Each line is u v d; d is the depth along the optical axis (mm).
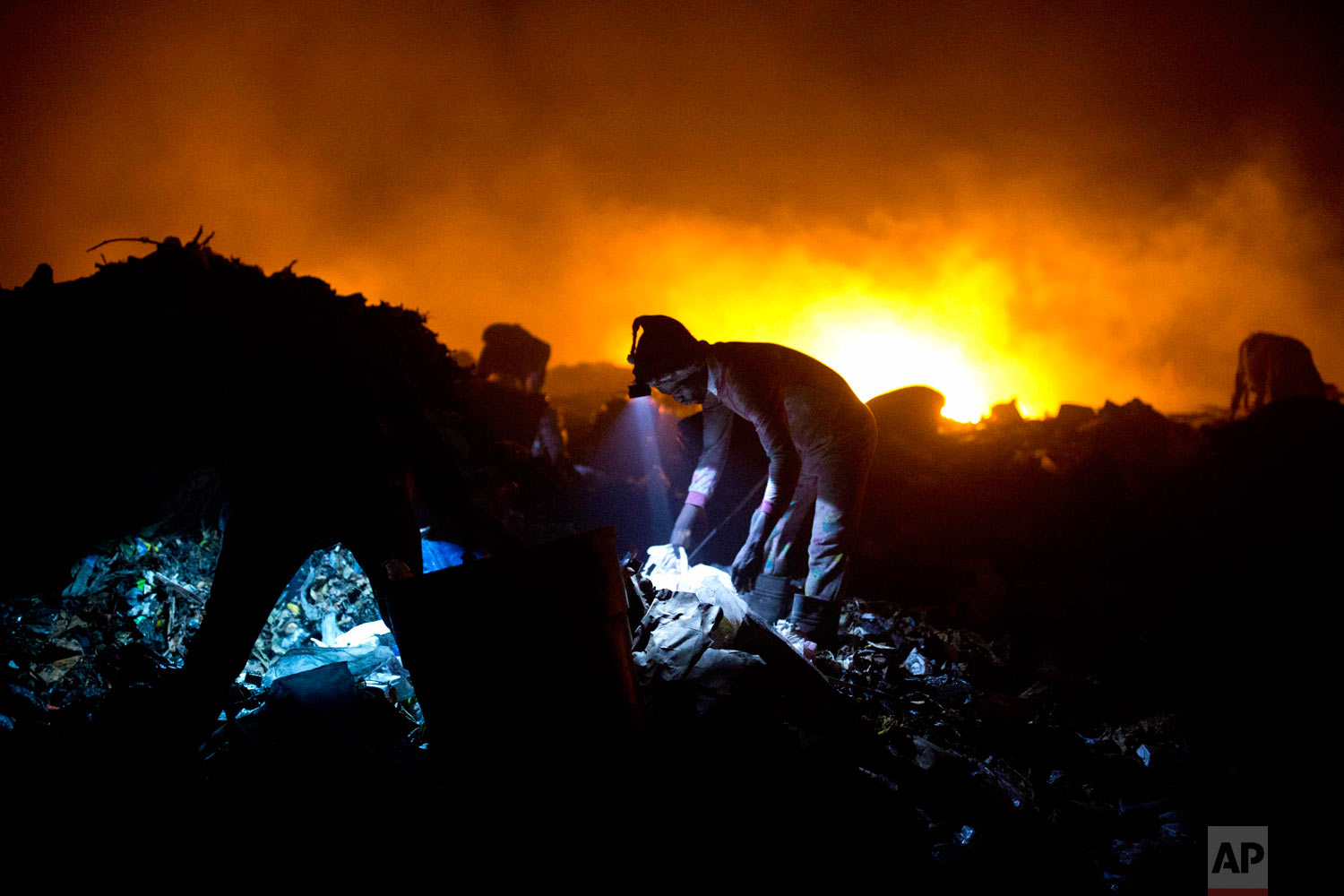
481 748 2676
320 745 3088
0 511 3967
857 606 5070
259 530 3031
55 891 2646
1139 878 2988
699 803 2994
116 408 4211
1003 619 5297
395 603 2656
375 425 3203
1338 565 5703
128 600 4039
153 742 2980
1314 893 2898
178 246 4949
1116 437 7250
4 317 4391
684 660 3402
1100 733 4043
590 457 8555
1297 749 3850
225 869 2730
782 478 4090
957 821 3158
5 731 3326
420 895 2639
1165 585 5719
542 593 2654
